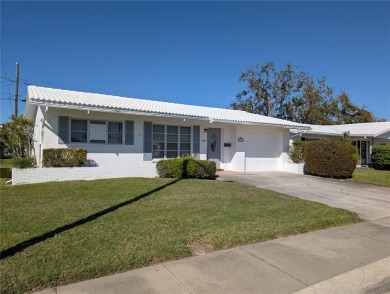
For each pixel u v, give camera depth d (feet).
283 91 133.80
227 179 46.42
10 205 25.09
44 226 19.49
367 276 14.87
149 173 44.45
